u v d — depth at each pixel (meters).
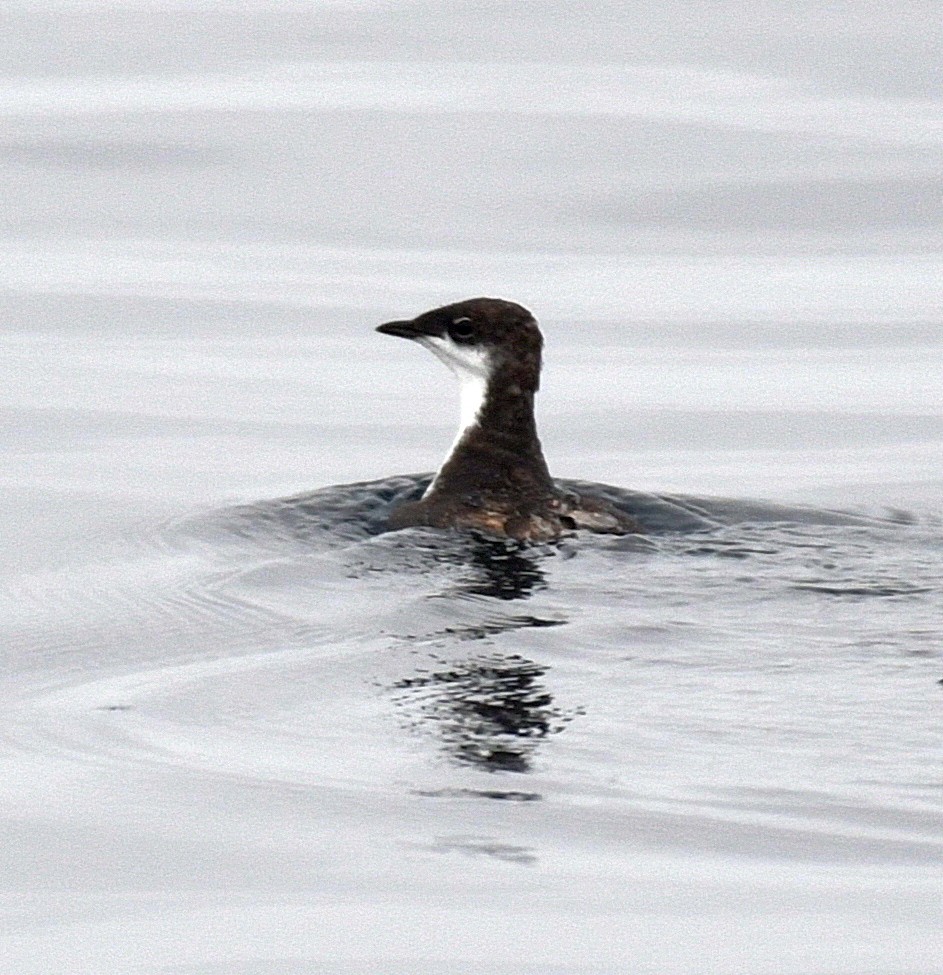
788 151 34.00
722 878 12.24
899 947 11.45
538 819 12.98
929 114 35.50
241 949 11.61
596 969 11.31
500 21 40.81
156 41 39.84
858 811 12.96
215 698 15.16
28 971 11.46
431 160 33.91
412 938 11.68
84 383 26.11
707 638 16.09
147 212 32.44
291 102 36.22
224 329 28.27
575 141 34.47
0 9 41.81
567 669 15.42
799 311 29.03
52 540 20.12
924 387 26.28
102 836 12.92
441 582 17.56
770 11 40.75
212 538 19.69
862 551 18.81
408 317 28.38
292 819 13.09
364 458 23.67
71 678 15.84
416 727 14.43
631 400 25.89
